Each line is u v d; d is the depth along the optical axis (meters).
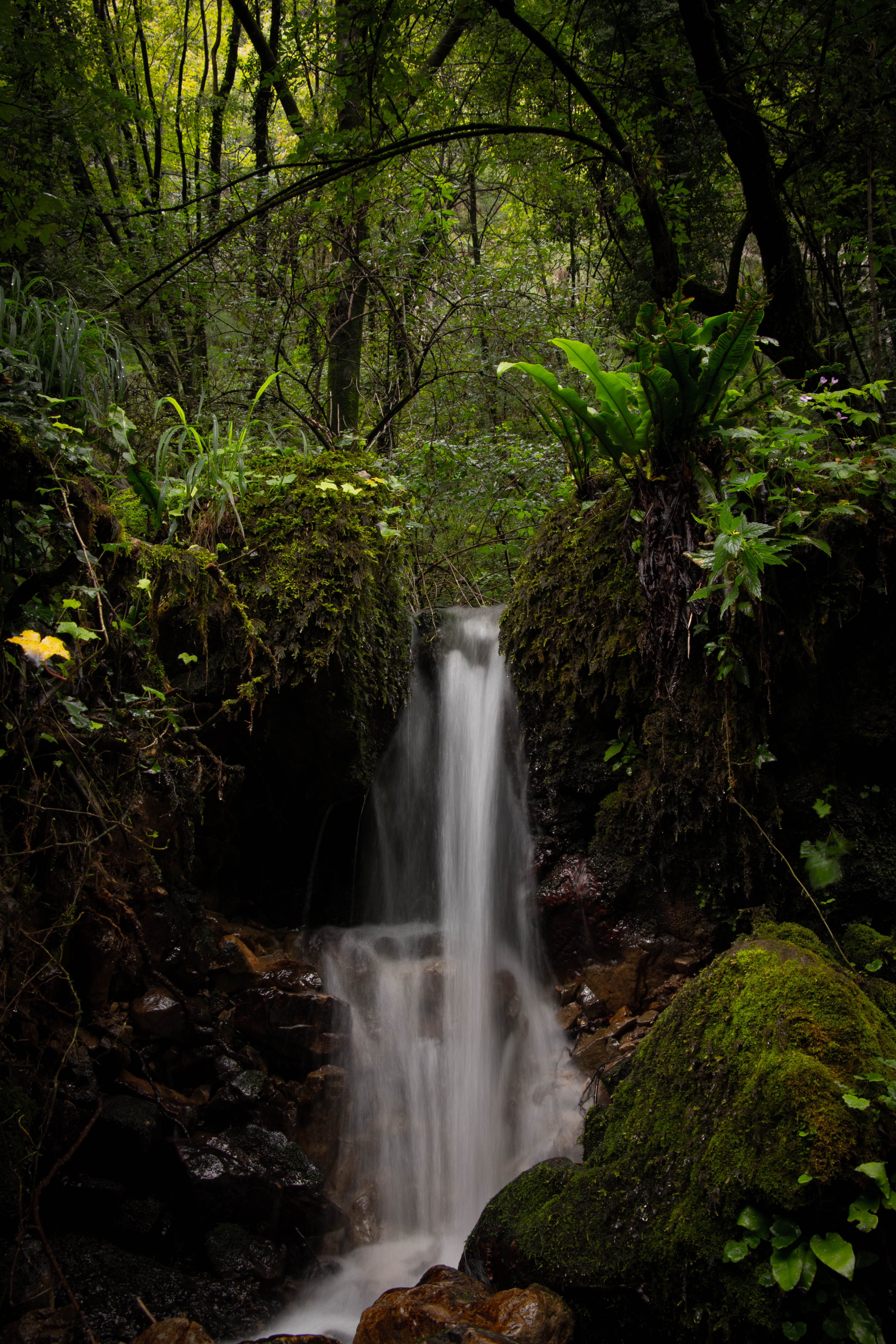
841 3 3.46
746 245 6.27
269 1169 2.52
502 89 5.09
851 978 2.33
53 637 1.86
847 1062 1.87
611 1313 1.90
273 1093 2.76
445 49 5.60
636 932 2.94
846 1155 1.69
